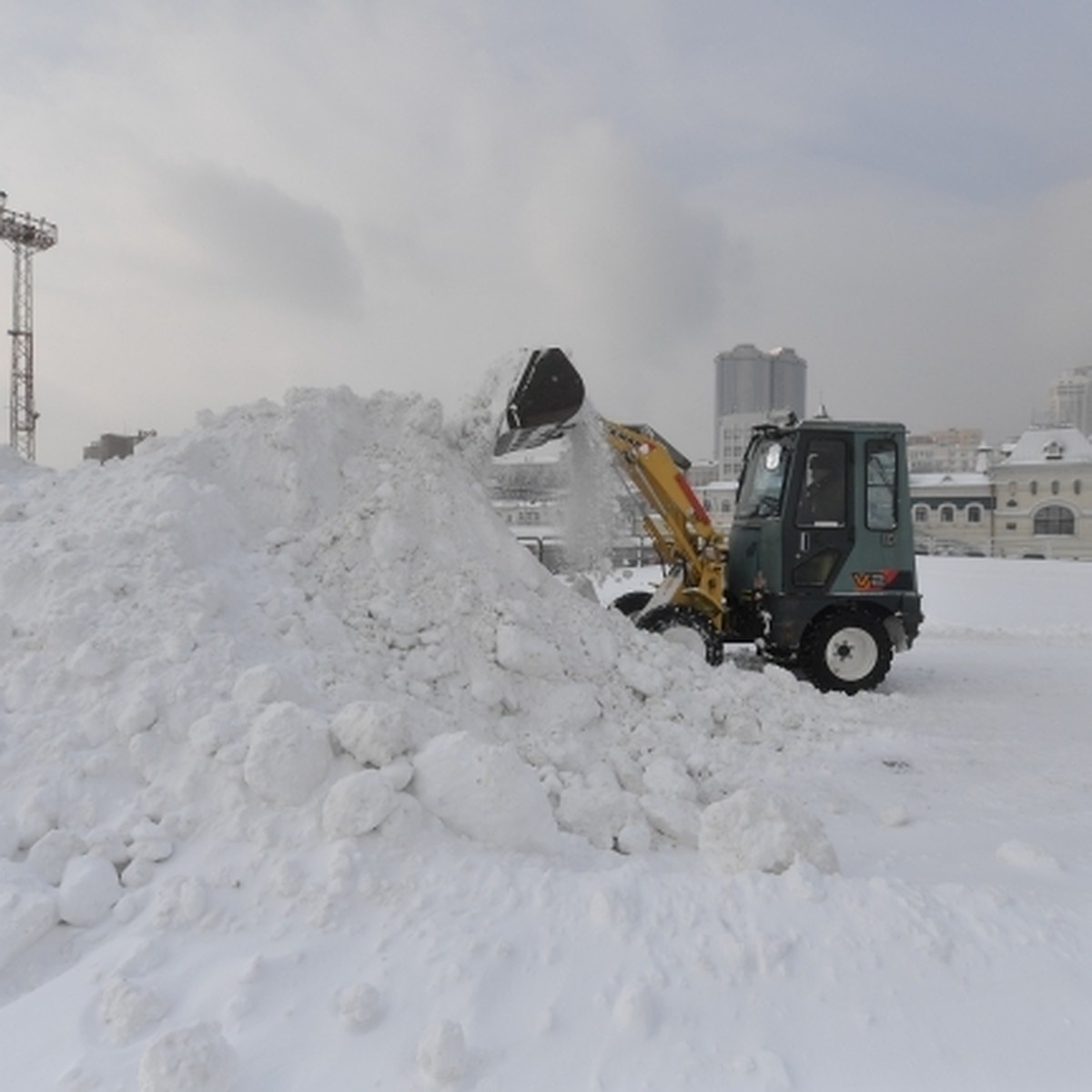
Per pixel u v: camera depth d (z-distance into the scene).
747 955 2.54
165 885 2.79
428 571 5.45
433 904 2.75
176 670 3.72
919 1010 2.38
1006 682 8.48
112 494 5.27
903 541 8.10
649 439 8.11
